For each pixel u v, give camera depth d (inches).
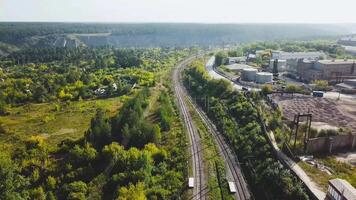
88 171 4539.9
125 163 4581.7
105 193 4136.3
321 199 3521.2
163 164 4667.8
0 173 3730.3
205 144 5378.9
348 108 6560.0
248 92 7623.0
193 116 6879.9
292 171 4141.2
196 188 4072.3
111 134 5487.2
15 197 3634.4
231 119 6363.2
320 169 4195.4
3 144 5610.2
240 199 3890.3
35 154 5098.4
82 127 6530.5
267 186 4065.0
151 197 3818.9
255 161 4660.4
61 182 4367.6
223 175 4367.6
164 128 6033.5
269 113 6220.5
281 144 4854.8
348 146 4854.8
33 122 6870.1
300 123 5649.6
